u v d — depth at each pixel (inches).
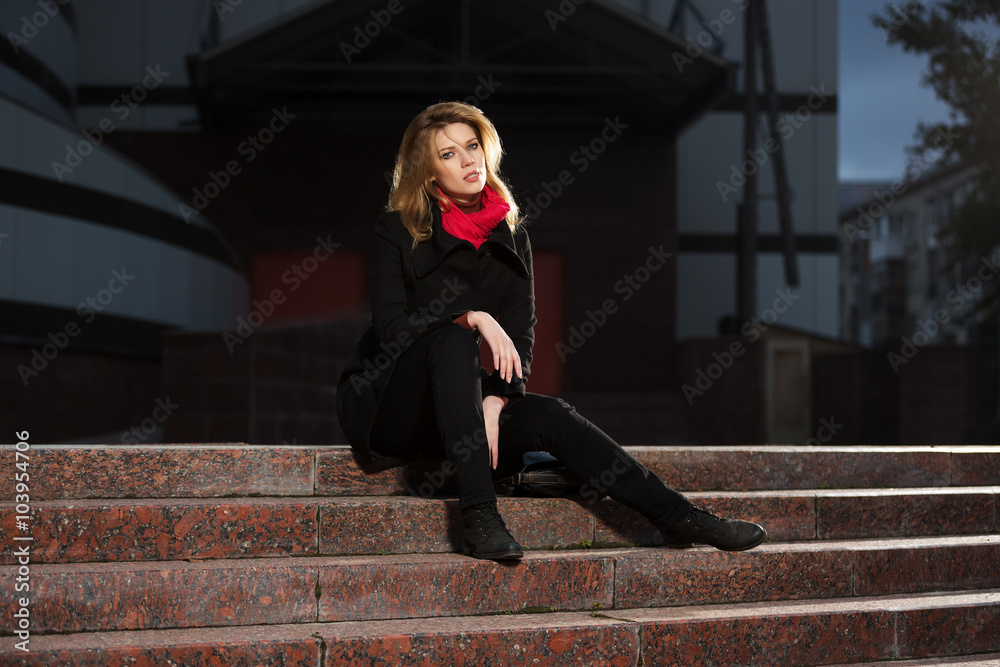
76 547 75.5
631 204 512.4
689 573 85.0
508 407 86.4
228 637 67.8
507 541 78.0
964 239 519.5
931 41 469.4
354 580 75.4
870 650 82.0
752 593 86.7
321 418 298.8
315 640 67.4
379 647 68.6
